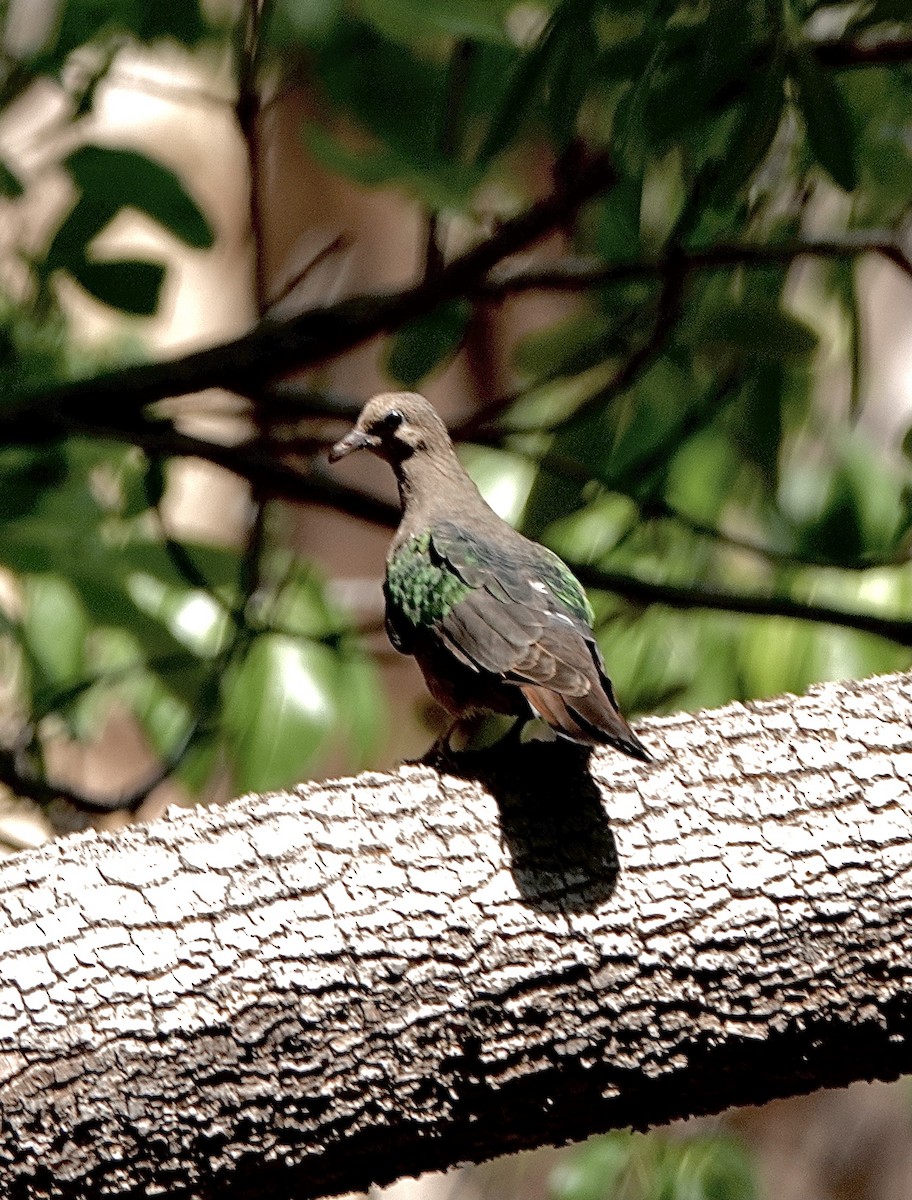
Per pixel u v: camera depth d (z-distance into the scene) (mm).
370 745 12844
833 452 13141
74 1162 7152
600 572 11805
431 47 13344
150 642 12344
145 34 11812
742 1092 7508
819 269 13023
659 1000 7344
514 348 12180
